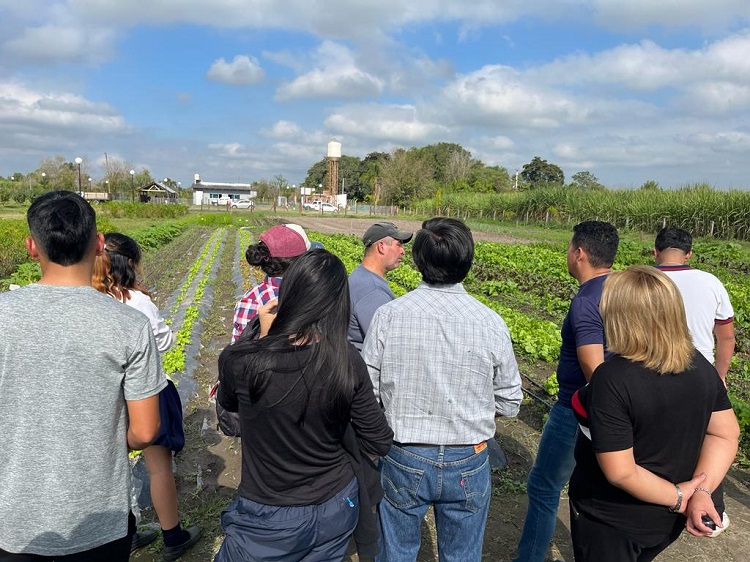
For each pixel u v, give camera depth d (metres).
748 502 5.01
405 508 2.92
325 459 2.44
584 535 2.61
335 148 86.19
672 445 2.35
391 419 2.88
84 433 2.29
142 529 4.19
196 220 48.88
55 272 2.34
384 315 2.90
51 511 2.26
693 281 4.34
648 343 2.33
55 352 2.22
